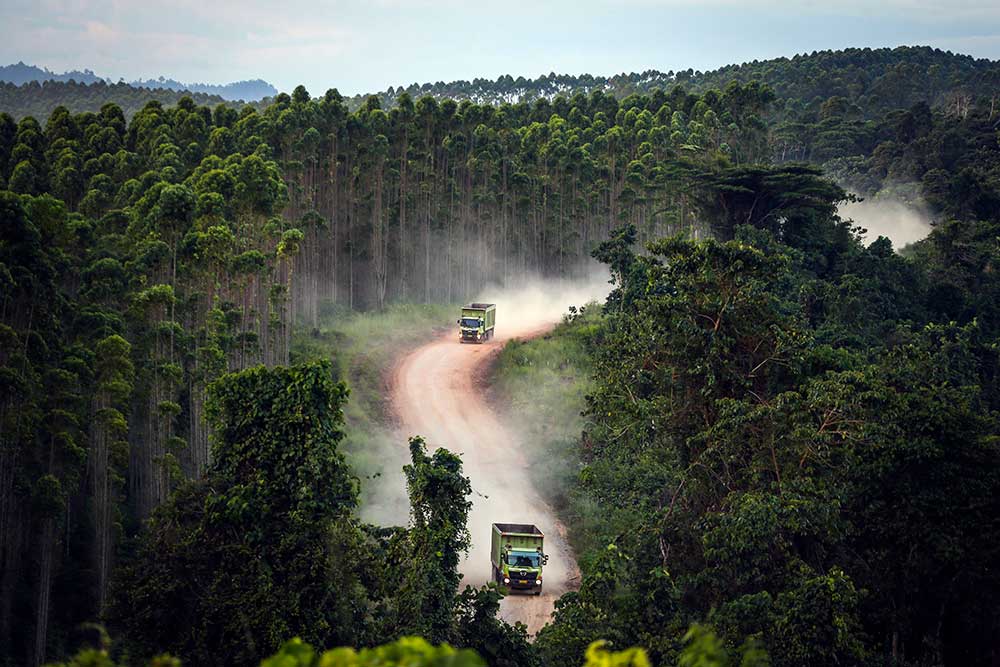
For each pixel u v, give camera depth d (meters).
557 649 42.28
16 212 51.66
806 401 47.97
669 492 56.94
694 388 51.09
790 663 38.53
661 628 41.47
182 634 38.75
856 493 48.00
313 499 40.34
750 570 42.47
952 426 47.41
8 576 49.12
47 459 52.19
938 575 48.19
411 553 43.81
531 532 60.56
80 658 13.61
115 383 52.94
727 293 51.28
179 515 41.31
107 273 65.00
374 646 39.97
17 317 50.94
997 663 47.38
